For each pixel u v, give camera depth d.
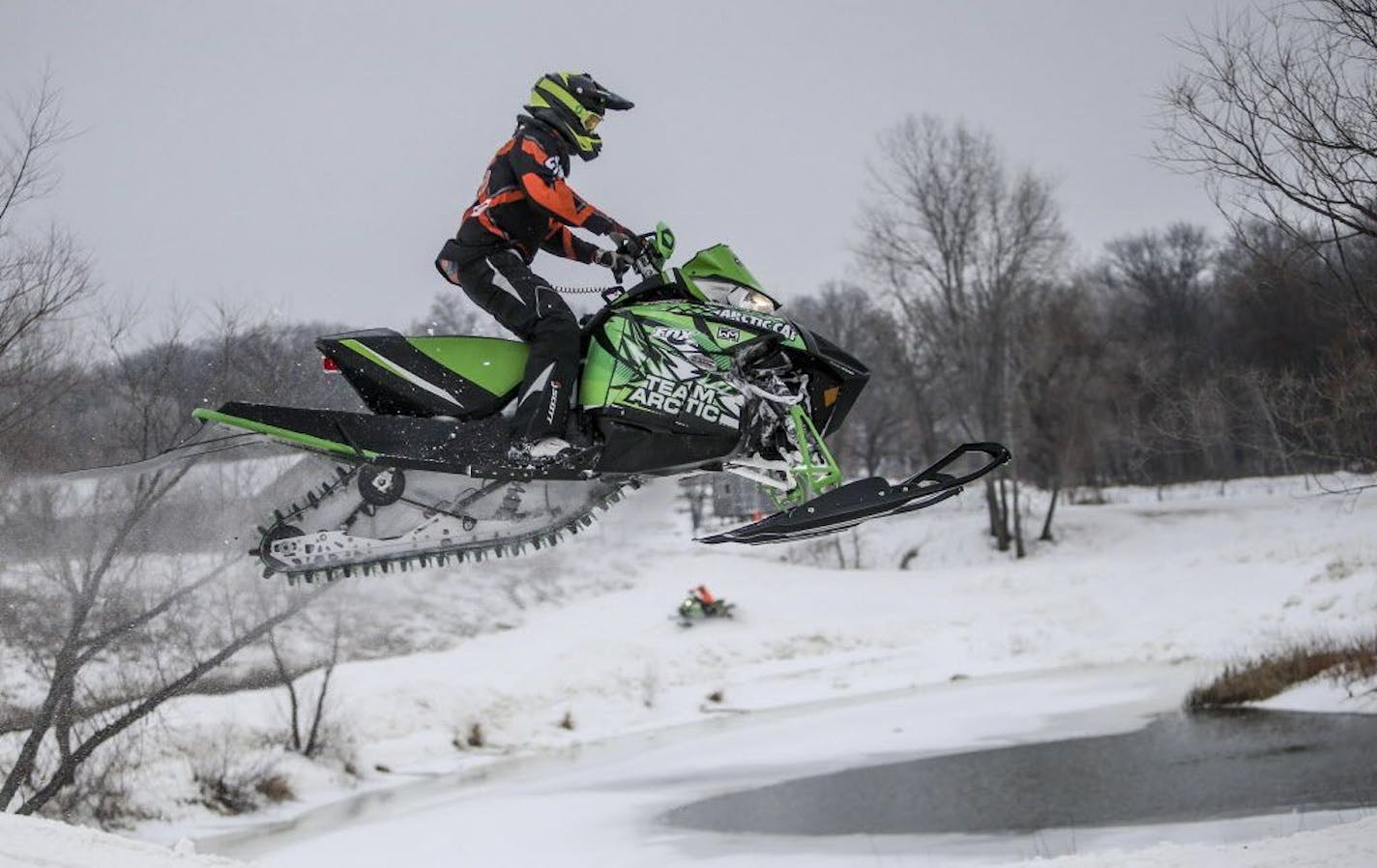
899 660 31.67
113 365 14.90
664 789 20.23
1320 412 18.44
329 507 6.59
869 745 22.67
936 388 52.81
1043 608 35.06
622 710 27.72
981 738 22.53
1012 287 48.62
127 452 14.33
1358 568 32.50
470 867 15.90
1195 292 75.81
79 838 6.82
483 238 6.39
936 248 48.25
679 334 6.26
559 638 31.67
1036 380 49.19
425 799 20.36
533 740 25.03
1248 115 12.60
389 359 6.37
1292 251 13.74
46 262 14.37
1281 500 47.81
